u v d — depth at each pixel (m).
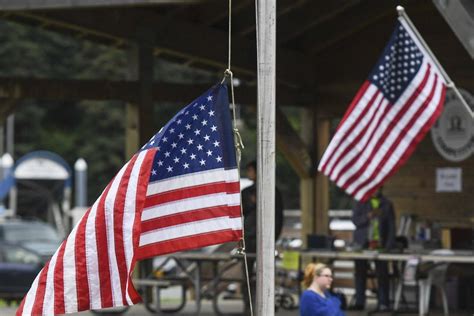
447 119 31.08
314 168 33.53
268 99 13.16
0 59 86.50
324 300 19.12
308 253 27.70
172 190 13.76
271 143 13.16
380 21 32.28
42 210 78.81
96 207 13.14
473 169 30.73
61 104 89.31
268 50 13.20
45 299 12.95
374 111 18.62
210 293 29.05
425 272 26.33
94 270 13.05
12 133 87.69
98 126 87.88
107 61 87.06
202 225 13.74
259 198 13.15
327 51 33.38
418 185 31.73
